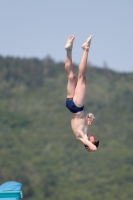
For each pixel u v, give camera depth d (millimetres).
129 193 184875
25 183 190500
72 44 41469
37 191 186750
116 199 182750
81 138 42000
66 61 41875
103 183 192875
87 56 41562
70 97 42125
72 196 184375
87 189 189375
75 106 41688
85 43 41500
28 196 184750
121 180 194125
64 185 192625
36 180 193125
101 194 186125
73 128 42219
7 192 45562
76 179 196500
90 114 42625
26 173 197375
